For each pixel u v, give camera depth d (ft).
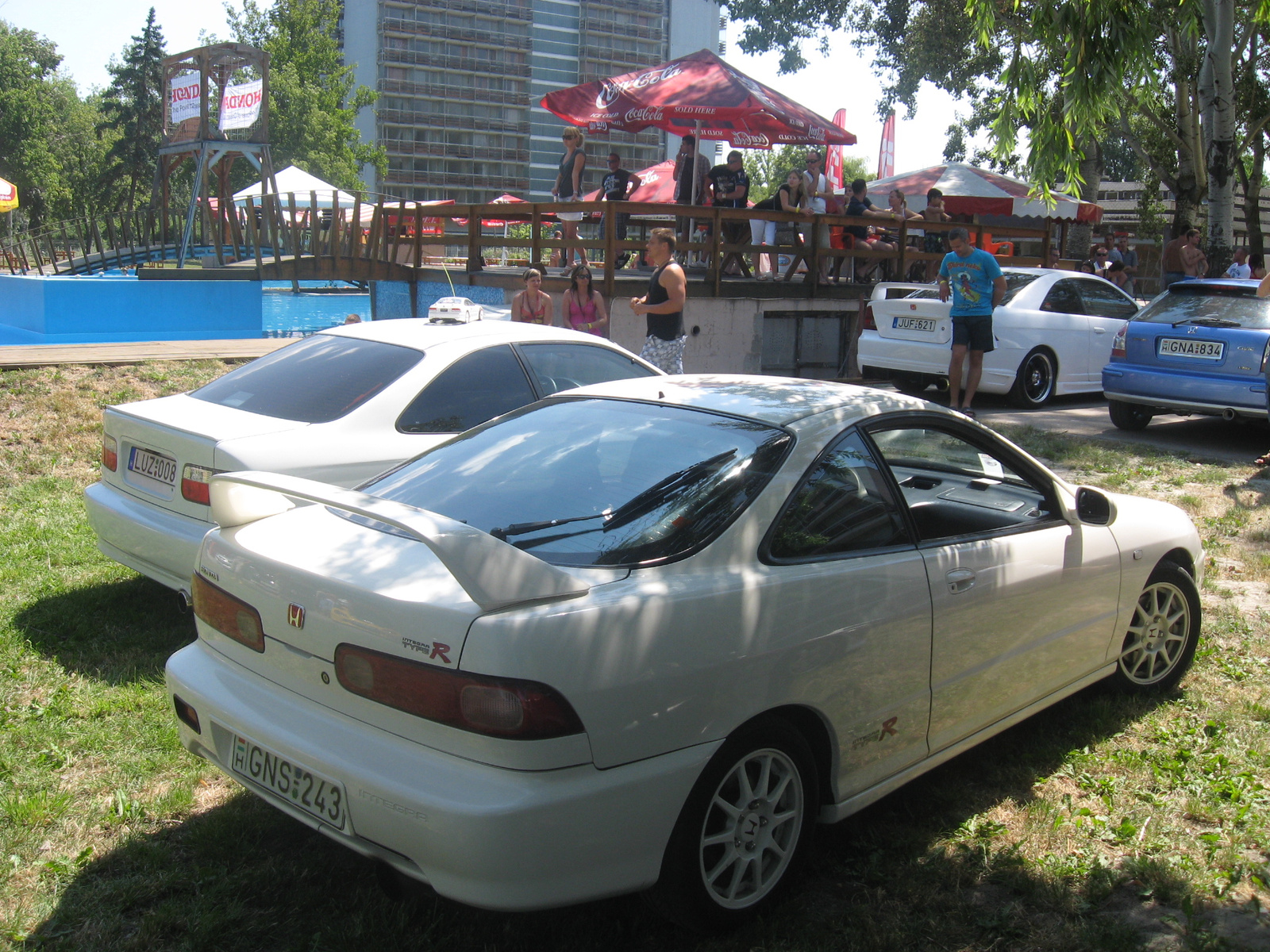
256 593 9.18
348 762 8.05
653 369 20.42
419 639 7.80
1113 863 10.47
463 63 376.48
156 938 8.95
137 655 15.01
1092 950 9.07
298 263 65.31
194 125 81.97
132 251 90.43
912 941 9.17
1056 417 38.06
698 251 43.83
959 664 10.94
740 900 9.07
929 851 10.59
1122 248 82.99
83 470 25.07
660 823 8.20
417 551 8.82
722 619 8.63
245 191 90.58
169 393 30.86
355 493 8.74
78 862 9.98
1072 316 40.73
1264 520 23.72
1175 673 14.73
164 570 15.28
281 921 9.25
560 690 7.62
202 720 9.52
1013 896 9.93
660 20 406.41
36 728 12.63
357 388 16.72
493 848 7.38
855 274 49.62
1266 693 14.66
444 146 378.73
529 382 18.29
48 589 17.63
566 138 45.85
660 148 418.10
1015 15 24.43
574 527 9.29
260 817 10.90
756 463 9.84
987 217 59.88
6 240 90.22
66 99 311.88
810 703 9.31
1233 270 56.24
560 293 41.50
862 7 86.33
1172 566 14.43
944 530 11.81
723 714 8.57
